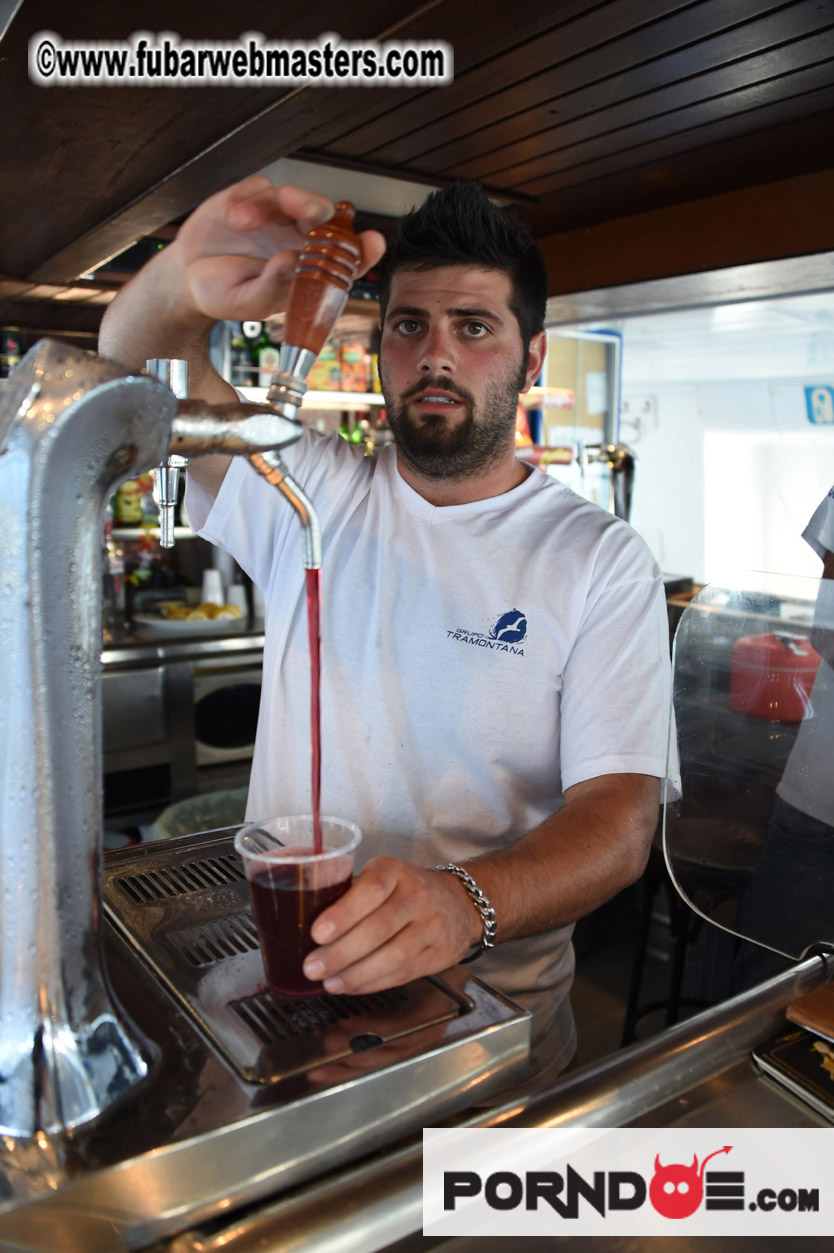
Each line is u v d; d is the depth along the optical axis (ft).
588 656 4.02
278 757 4.37
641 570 4.18
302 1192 2.09
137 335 2.97
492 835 4.14
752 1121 2.47
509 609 4.13
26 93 4.45
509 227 3.99
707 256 8.03
